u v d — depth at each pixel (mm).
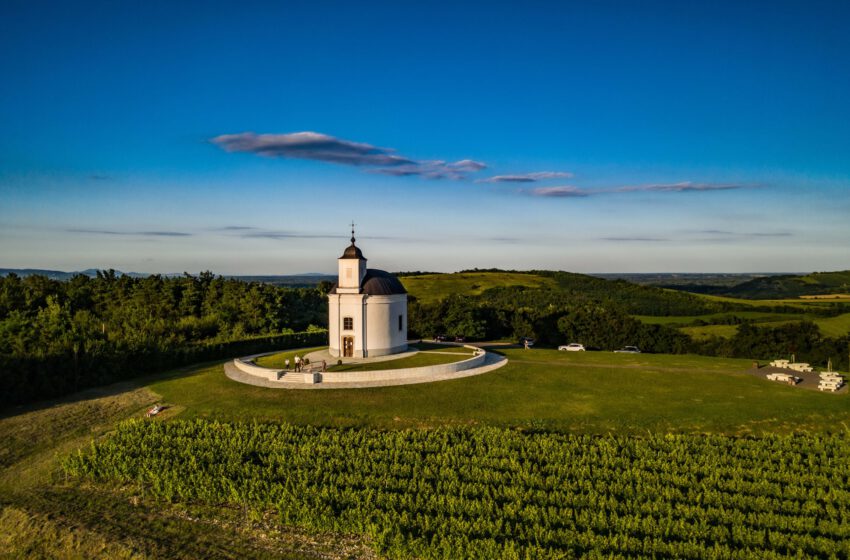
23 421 48062
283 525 31797
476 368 61938
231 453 38469
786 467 36406
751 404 49656
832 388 54219
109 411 50781
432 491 33469
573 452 38219
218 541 30266
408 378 57062
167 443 40469
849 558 27250
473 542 27953
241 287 112188
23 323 68938
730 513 30516
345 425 45156
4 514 33500
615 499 31906
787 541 28188
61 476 38094
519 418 46125
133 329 76188
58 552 29828
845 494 32031
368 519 30391
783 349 84375
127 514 33156
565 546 28484
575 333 98438
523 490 33156
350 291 65938
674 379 58750
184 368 69125
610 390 54250
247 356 74312
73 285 110500
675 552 27484
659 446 39188
